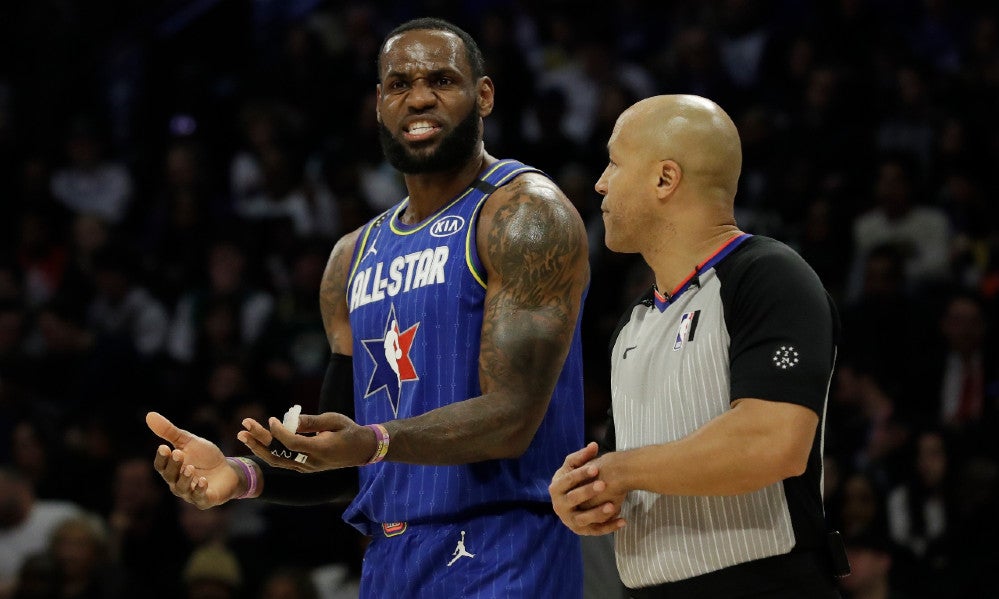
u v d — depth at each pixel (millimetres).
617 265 15094
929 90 17797
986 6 19609
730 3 19750
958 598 11234
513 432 5973
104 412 14953
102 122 21641
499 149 17422
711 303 5406
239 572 12438
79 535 11930
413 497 6305
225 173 20156
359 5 22109
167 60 22438
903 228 15609
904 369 14055
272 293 17078
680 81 18641
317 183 18234
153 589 12906
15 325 16047
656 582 5469
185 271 17984
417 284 6422
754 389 5082
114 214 20094
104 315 17453
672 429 5422
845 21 18625
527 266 6137
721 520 5305
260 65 22750
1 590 11945
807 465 5340
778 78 18719
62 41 22812
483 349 6133
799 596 5250
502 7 20688
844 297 15320
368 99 18906
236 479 6410
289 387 14695
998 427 12477
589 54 19297
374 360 6555
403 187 18000
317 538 12773
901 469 12469
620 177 5645
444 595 6203
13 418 14773
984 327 13922
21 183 19641
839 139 16891
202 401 14930
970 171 16719
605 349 14570
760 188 17062
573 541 6477
